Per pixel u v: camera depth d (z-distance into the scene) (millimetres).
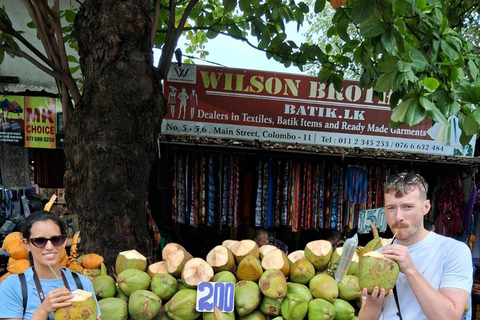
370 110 4969
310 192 5234
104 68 2713
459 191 5465
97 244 2729
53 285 1765
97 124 2717
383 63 2408
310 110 4867
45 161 4938
